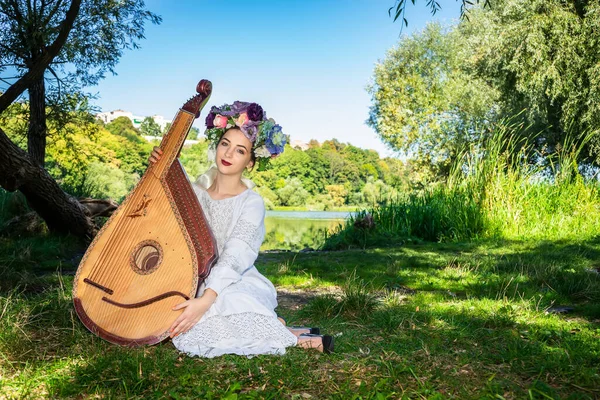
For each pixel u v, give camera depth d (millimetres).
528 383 2881
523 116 19734
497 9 19641
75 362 3084
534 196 11781
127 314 3211
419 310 4559
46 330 3625
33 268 7086
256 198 3557
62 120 11945
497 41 18016
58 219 9172
